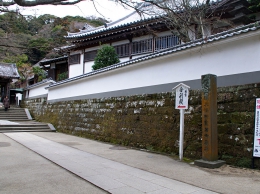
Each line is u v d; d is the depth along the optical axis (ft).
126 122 32.32
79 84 45.91
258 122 18.49
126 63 32.83
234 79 21.11
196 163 20.22
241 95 20.26
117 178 16.49
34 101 70.13
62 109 50.65
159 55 27.53
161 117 27.43
